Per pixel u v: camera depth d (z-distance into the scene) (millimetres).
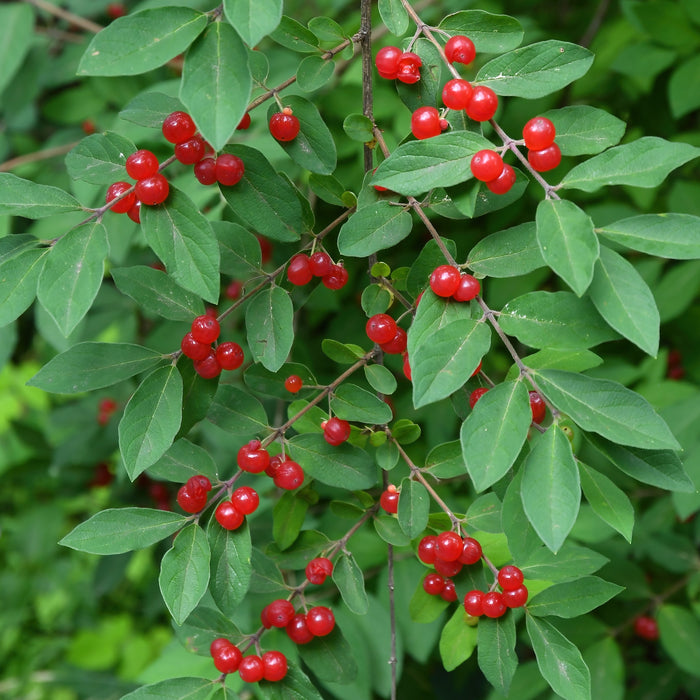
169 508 754
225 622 449
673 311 610
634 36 670
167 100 445
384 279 443
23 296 408
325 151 443
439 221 616
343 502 456
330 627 448
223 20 390
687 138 642
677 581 631
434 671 721
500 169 399
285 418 605
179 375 425
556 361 417
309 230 450
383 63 430
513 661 426
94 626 1036
